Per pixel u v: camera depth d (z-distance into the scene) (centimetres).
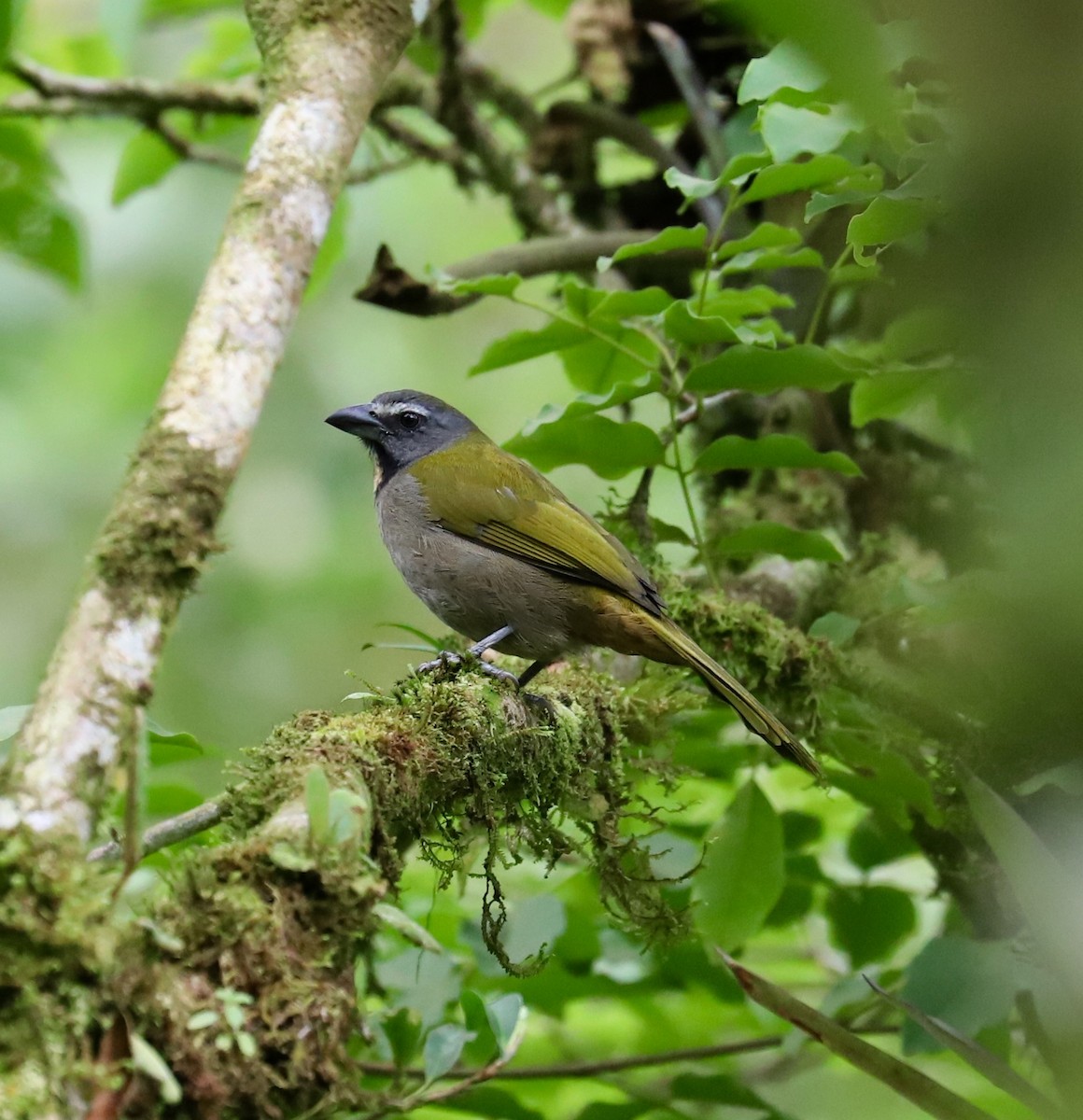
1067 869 611
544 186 1180
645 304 805
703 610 850
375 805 571
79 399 1600
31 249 1173
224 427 529
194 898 460
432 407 1033
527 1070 838
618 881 736
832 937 910
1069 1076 509
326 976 467
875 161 760
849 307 1130
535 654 902
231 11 1272
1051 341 255
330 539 1622
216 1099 425
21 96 1105
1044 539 272
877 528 1066
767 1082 948
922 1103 612
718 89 1189
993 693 371
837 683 846
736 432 1101
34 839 422
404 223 1669
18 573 1559
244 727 1518
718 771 934
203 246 1630
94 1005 416
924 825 870
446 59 1082
